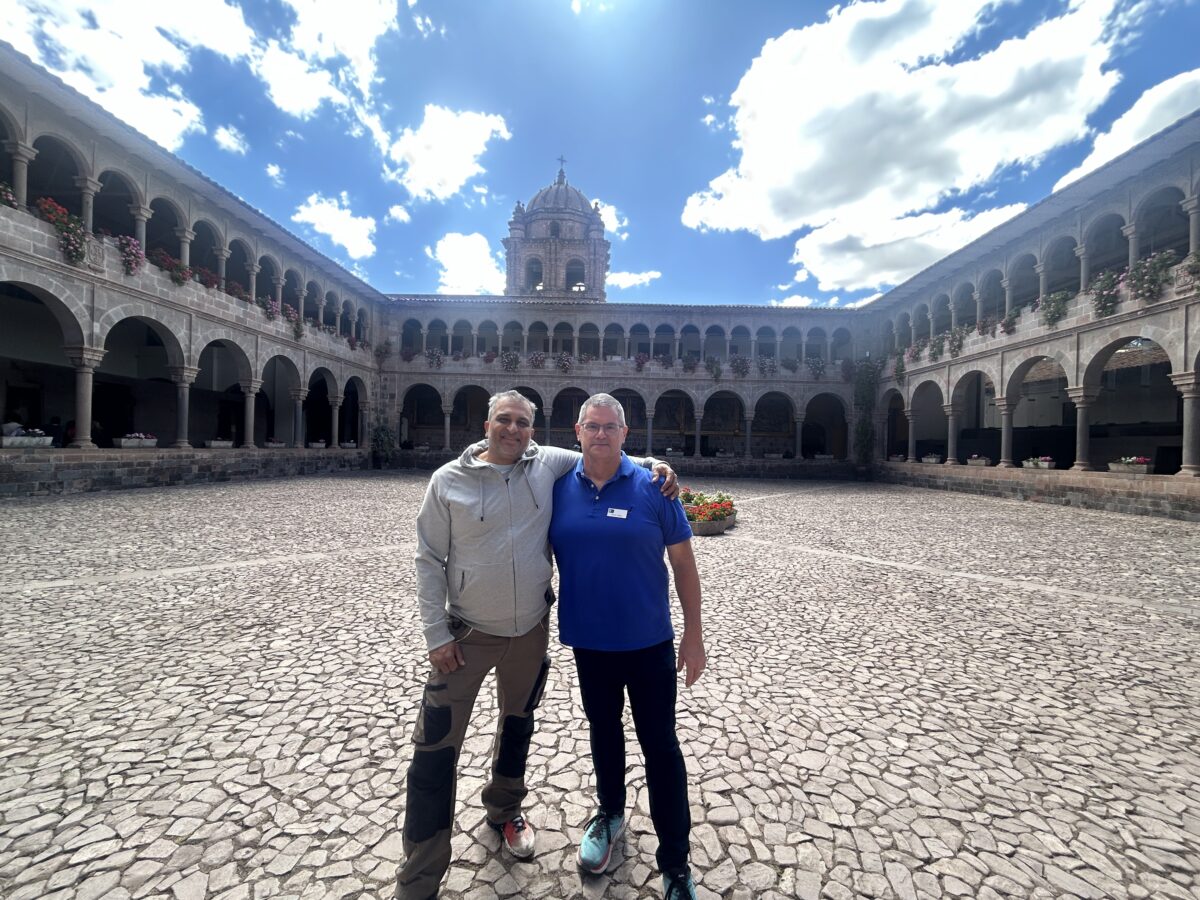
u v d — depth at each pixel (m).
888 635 5.46
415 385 32.91
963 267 24.42
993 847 2.57
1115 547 10.19
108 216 20.80
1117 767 3.25
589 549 2.26
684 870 2.19
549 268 40.78
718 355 37.56
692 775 3.12
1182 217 18.38
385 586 6.83
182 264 18.81
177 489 16.58
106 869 2.32
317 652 4.75
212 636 5.07
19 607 5.73
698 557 9.16
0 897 2.15
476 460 2.37
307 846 2.50
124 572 7.17
